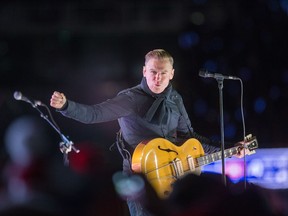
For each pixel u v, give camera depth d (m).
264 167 13.66
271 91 18.69
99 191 4.48
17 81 25.00
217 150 8.80
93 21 25.78
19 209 4.17
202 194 4.46
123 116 8.01
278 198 4.74
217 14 22.42
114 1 25.67
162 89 8.11
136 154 7.89
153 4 25.36
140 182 5.05
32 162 4.30
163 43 25.31
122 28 25.70
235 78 8.77
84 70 25.58
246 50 19.05
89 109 7.63
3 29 25.66
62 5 25.81
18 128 4.42
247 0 19.11
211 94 19.23
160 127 8.13
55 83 24.70
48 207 4.24
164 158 7.96
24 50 25.66
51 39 25.91
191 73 19.81
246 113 18.72
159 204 4.62
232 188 4.66
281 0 18.80
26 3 25.73
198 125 18.98
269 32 18.86
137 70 25.44
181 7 24.59
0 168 4.31
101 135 16.67
